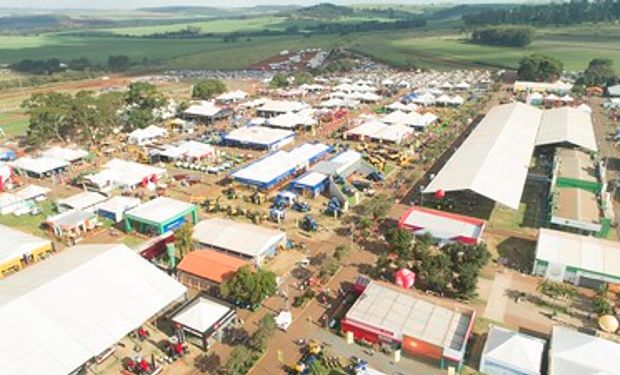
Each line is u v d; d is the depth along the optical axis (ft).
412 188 248.11
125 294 140.36
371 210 214.07
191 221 211.41
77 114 329.52
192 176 266.16
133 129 369.50
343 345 138.10
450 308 145.59
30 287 135.44
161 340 140.87
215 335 139.33
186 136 353.72
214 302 147.33
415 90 511.40
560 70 558.97
